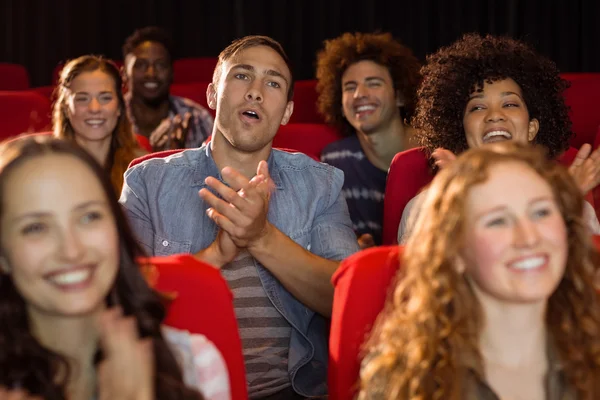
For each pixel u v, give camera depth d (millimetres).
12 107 3236
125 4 5312
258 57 2076
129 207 2068
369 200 3277
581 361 1412
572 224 1433
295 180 2125
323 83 3473
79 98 3080
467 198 1369
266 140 2072
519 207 1345
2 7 5266
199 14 5320
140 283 1370
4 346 1279
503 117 2279
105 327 1294
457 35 5223
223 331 1450
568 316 1434
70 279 1249
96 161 1325
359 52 3363
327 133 3410
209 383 1396
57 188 1257
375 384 1408
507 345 1405
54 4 5301
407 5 5230
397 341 1410
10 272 1278
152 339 1351
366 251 1563
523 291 1327
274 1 5273
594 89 3201
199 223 2045
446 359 1376
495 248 1336
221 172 1927
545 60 2375
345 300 1521
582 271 1433
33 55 5332
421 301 1399
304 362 1941
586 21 5117
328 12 5277
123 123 3164
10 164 1271
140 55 4008
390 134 3307
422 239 1418
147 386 1281
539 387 1418
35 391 1280
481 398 1387
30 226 1250
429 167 2418
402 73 3316
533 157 1396
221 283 1460
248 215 1853
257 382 1927
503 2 5168
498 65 2305
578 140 3211
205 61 4676
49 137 1329
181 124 3836
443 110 2371
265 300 1991
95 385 1328
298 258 1932
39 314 1312
